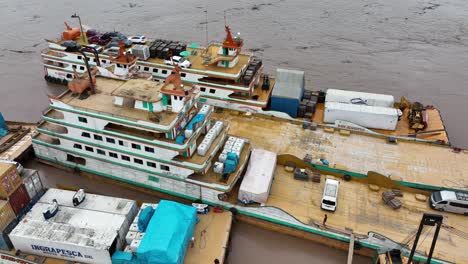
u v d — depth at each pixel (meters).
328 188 39.41
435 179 41.19
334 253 37.25
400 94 62.44
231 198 39.88
